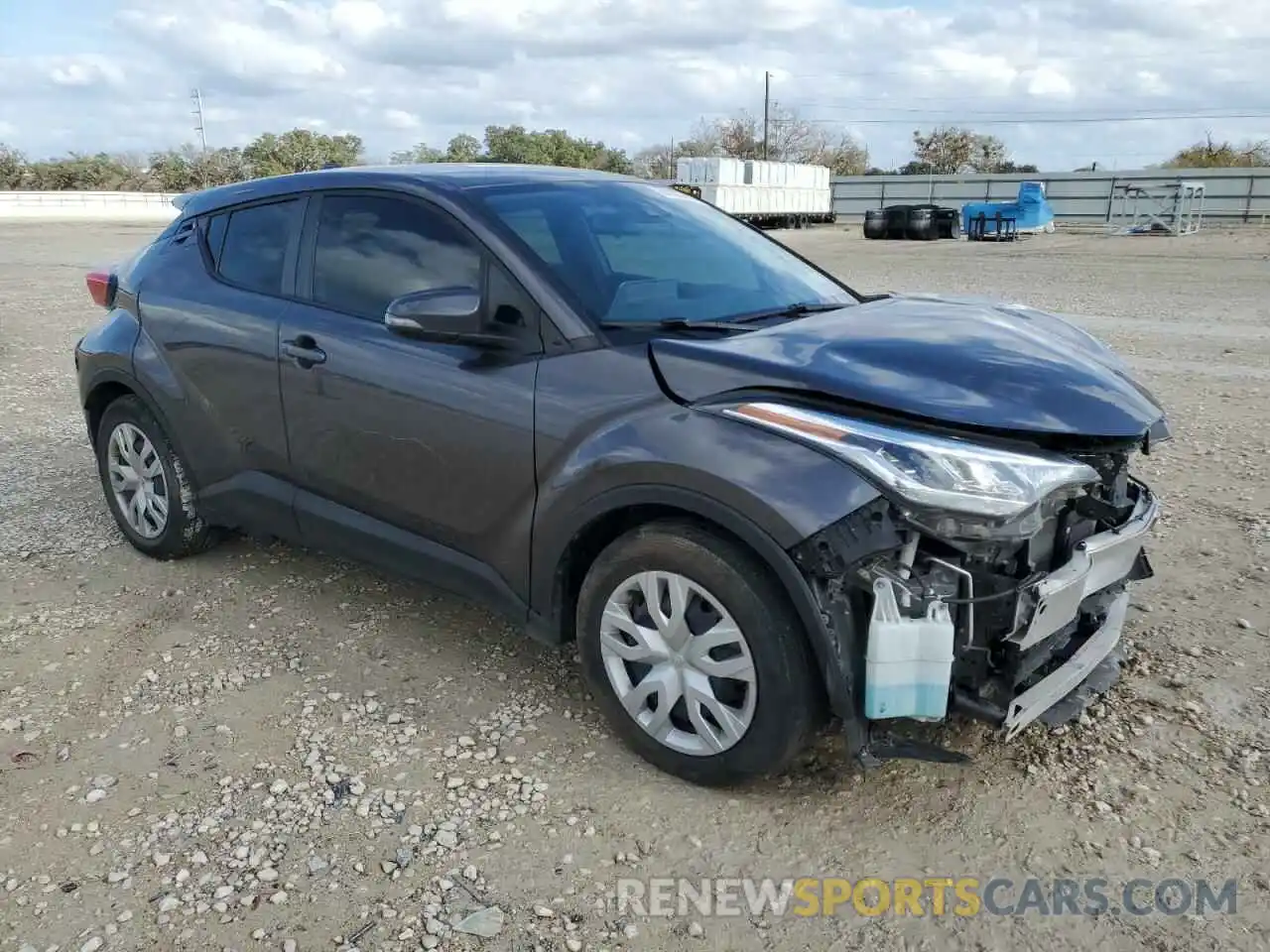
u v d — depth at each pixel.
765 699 2.73
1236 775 3.01
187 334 4.18
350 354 3.57
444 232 3.42
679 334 3.11
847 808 2.89
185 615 4.15
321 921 2.48
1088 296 15.59
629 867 2.67
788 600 2.68
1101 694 3.44
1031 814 2.86
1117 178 48.91
